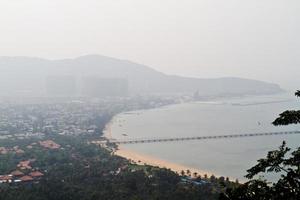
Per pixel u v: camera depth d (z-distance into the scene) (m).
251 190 25.84
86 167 161.50
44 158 180.38
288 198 24.73
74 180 139.75
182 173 156.50
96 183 135.00
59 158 180.75
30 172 154.62
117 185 130.00
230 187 26.89
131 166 166.62
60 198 115.81
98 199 114.50
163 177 141.75
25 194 115.44
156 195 118.38
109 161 178.25
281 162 26.25
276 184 25.56
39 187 124.31
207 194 120.94
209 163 190.75
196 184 136.12
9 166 163.62
